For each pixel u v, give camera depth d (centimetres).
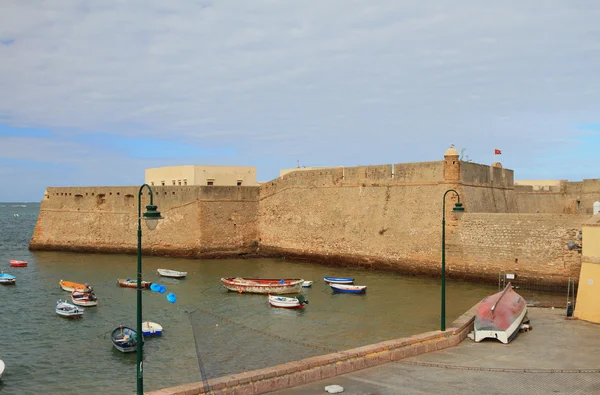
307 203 5647
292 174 5806
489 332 2197
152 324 2967
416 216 4700
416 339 2041
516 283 3991
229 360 2136
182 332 2945
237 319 3194
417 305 3534
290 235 5772
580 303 2666
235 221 6019
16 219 16900
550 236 3862
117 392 2136
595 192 6062
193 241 5903
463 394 1574
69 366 2444
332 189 5450
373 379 1702
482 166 4919
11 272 5066
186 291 4112
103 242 6469
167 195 6078
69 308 3384
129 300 3784
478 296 3747
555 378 1730
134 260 5806
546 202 6244
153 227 1461
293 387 1622
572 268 3741
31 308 3569
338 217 5356
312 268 5184
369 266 5031
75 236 6669
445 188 4522
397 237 4828
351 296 3862
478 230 4250
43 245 6862
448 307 3450
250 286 4019
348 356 1802
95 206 6575
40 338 2875
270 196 6006
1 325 3133
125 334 2816
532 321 2609
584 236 2652
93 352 2641
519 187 6044
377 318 3203
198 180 6812
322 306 3559
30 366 2445
